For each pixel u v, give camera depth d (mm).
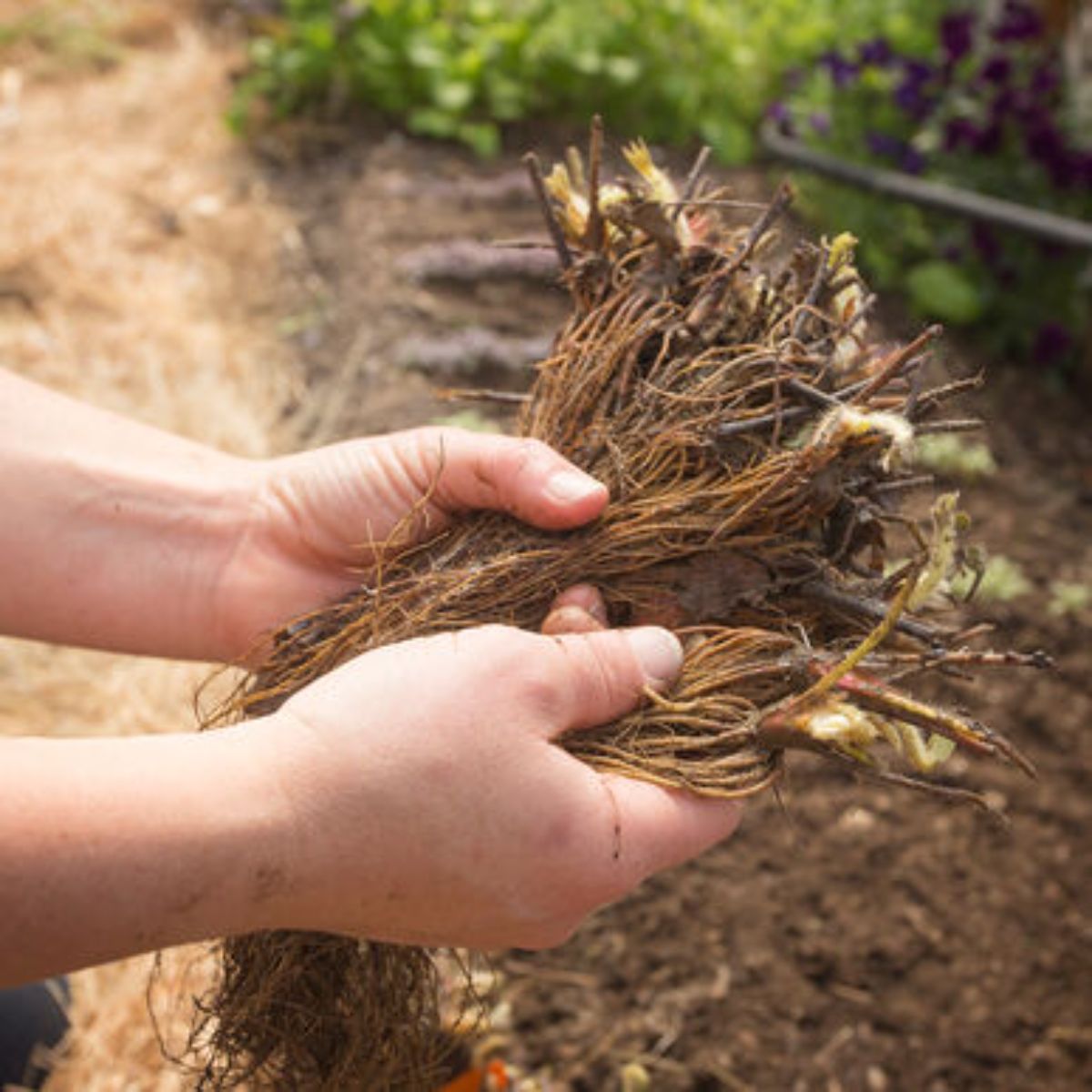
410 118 1636
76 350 1196
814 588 544
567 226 583
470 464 566
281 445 1109
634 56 1713
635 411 562
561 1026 749
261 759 474
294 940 555
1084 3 1575
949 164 1528
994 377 1352
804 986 774
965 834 845
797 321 546
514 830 491
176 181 1487
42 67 1703
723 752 532
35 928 447
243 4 1824
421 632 554
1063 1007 769
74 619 589
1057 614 1014
